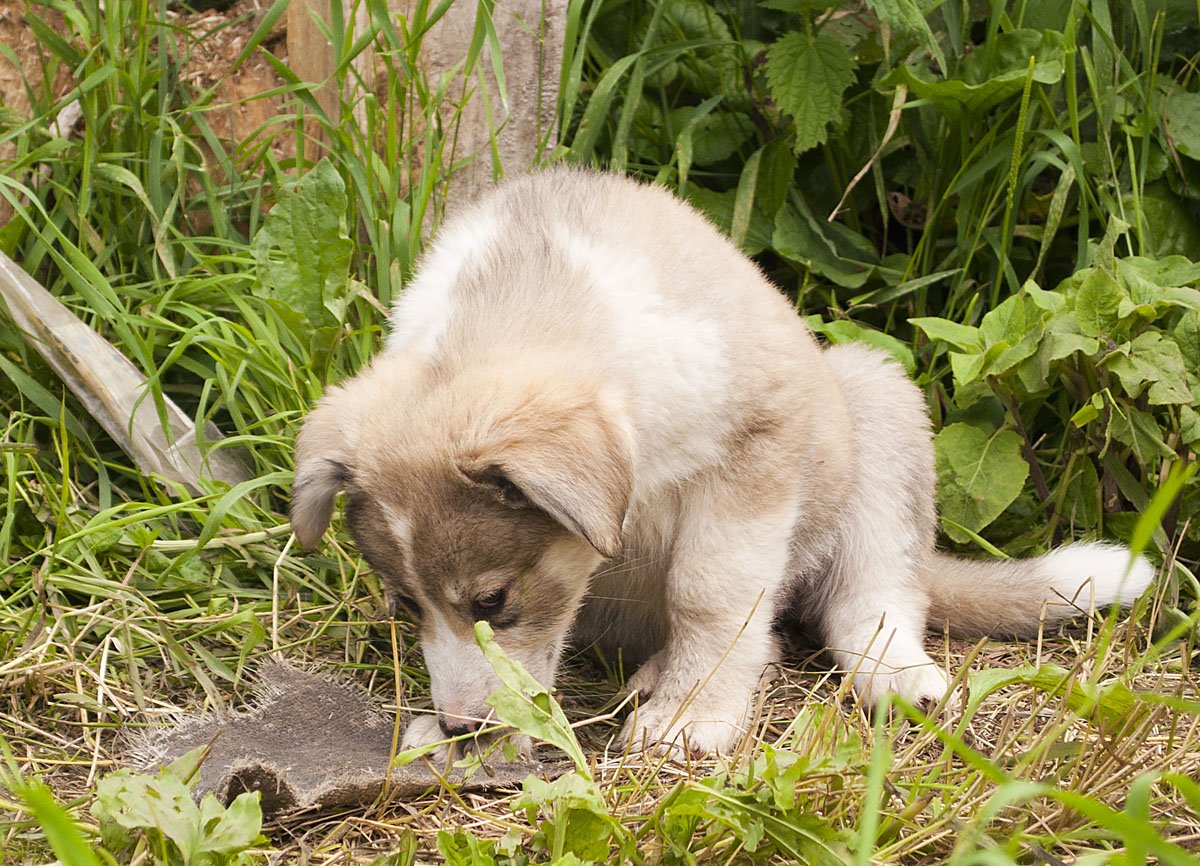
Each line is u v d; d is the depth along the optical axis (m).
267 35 1.68
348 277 1.59
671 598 1.46
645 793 1.35
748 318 1.46
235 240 1.65
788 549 1.49
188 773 1.32
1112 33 1.69
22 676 1.42
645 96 1.75
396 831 1.33
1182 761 1.36
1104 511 1.59
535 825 1.31
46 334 1.57
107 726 1.41
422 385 1.41
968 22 1.68
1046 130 1.66
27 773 1.37
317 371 1.58
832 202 1.74
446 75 1.64
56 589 1.48
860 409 1.55
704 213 1.67
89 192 1.63
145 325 1.59
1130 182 1.69
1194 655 1.48
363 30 1.66
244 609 1.50
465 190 1.67
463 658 1.39
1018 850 1.30
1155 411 1.58
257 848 1.31
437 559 1.38
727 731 1.43
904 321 1.72
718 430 1.45
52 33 1.65
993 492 1.58
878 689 1.46
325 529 1.44
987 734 1.41
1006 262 1.64
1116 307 1.54
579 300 1.43
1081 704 1.35
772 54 1.66
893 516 1.53
